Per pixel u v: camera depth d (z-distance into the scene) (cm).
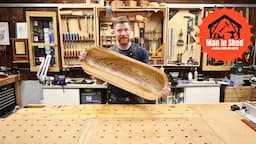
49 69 347
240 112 163
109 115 158
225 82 342
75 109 172
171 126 138
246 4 364
